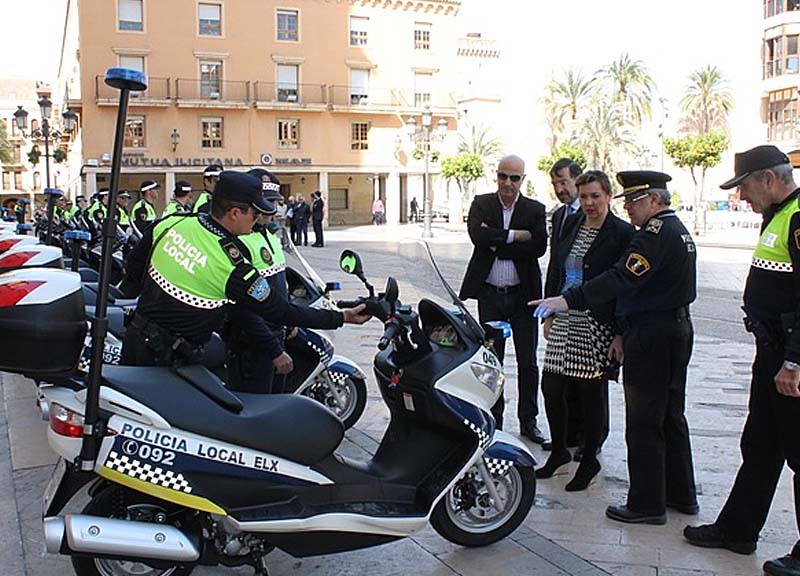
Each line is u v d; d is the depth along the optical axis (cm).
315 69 4678
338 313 385
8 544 447
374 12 4794
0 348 323
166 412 334
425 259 465
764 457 423
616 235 522
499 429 518
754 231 3934
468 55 7738
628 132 5991
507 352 972
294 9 4594
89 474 332
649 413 465
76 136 4584
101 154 4209
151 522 333
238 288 367
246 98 4506
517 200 626
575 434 604
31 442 623
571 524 472
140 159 4275
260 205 375
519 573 410
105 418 324
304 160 4703
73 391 333
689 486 486
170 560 326
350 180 5009
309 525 355
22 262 548
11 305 322
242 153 4534
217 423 342
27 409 718
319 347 589
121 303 616
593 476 530
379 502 384
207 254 368
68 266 848
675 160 4253
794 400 396
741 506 429
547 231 636
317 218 2717
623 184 462
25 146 7725
